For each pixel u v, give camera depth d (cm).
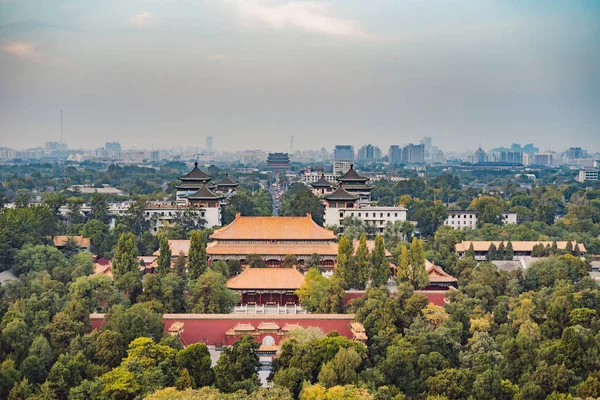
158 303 18538
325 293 19838
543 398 14150
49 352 14938
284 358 15412
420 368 15338
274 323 18162
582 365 14900
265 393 13688
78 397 13450
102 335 15350
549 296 19162
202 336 18275
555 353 15175
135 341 15125
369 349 16675
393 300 18350
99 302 18562
